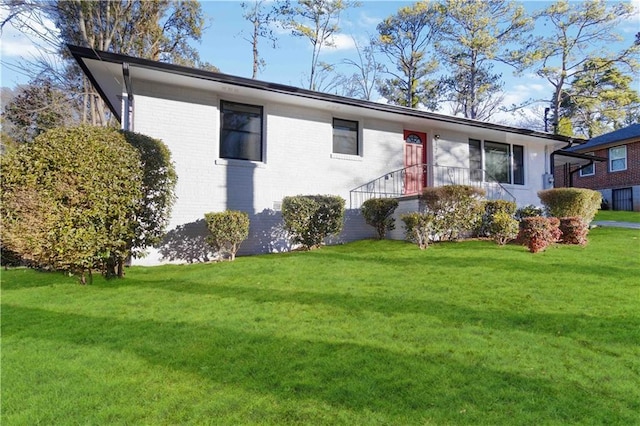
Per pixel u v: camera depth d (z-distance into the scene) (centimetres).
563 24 2600
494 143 1414
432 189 962
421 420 240
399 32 2897
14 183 530
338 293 536
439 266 686
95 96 1902
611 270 637
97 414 255
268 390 281
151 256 836
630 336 369
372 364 318
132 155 612
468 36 2709
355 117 1131
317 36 2555
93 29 1850
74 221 558
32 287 610
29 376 311
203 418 247
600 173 2228
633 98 2644
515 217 1181
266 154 986
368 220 1055
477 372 301
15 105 1767
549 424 235
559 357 327
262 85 887
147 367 323
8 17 1620
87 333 406
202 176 902
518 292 519
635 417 241
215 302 509
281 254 898
